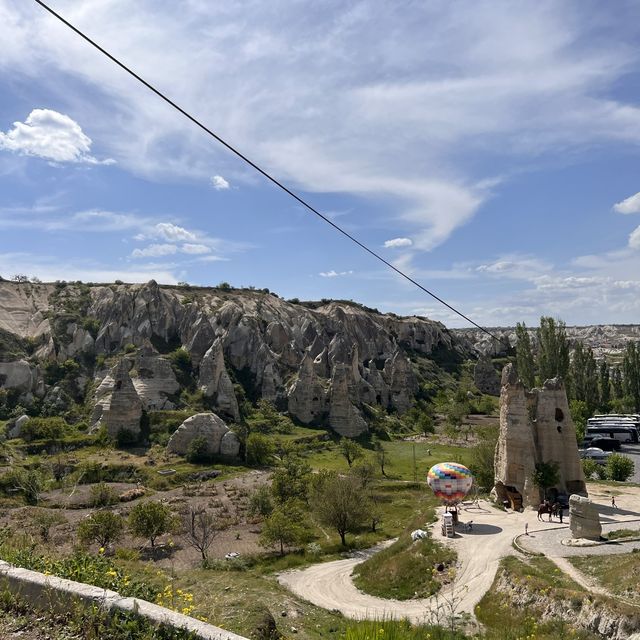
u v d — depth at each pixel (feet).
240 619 49.03
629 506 144.15
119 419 310.04
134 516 165.17
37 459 275.39
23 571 35.60
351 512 171.22
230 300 547.49
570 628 78.43
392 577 119.44
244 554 158.92
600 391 398.62
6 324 445.78
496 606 92.94
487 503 160.04
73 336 441.27
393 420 431.43
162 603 40.16
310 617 77.41
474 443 360.69
